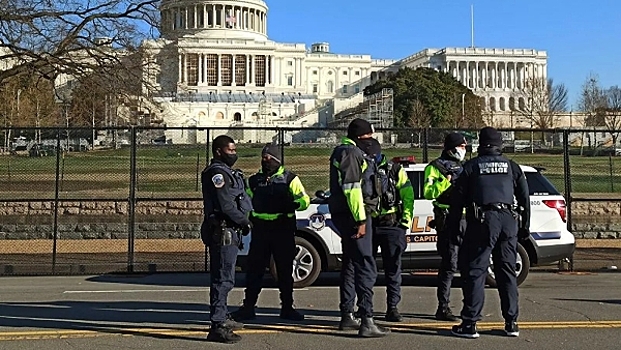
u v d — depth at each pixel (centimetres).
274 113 11325
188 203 1859
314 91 14038
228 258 691
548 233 1086
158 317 827
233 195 691
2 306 914
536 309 872
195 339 700
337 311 870
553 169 2428
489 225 693
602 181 2352
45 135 2017
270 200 795
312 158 2017
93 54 2330
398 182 780
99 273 1345
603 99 9088
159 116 3081
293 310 805
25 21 2194
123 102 2525
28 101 4891
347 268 737
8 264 1407
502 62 13675
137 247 1720
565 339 696
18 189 1944
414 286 1140
